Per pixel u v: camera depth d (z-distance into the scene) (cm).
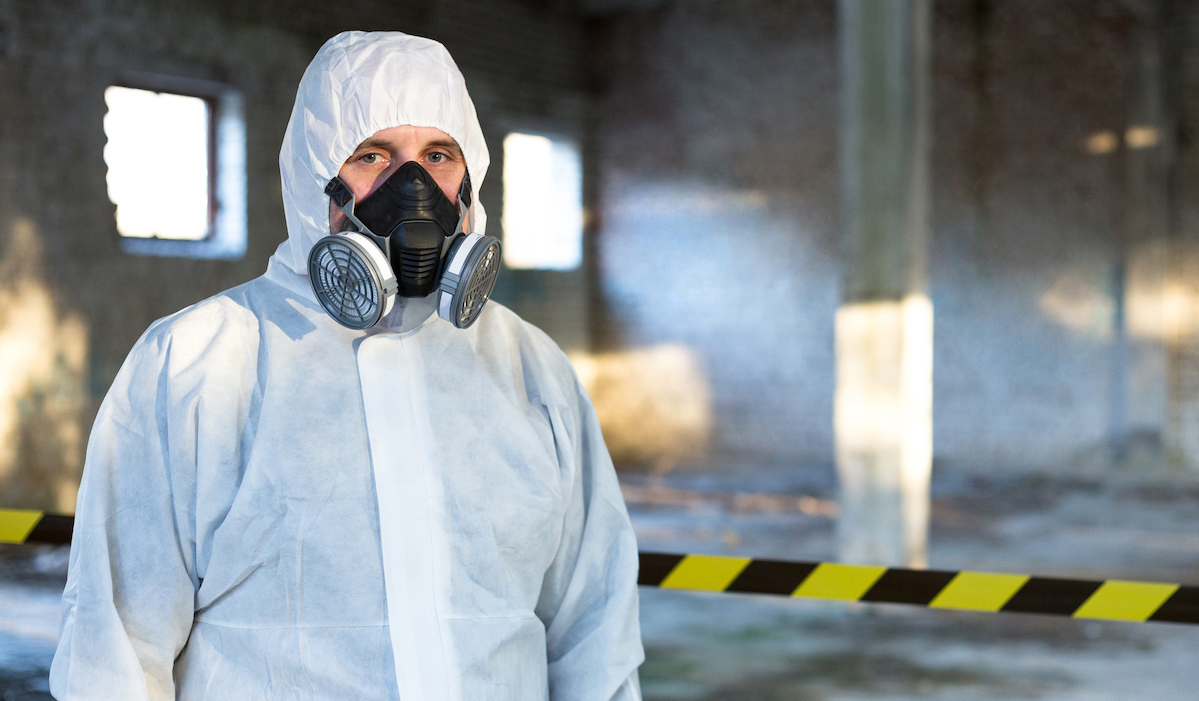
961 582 172
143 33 616
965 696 383
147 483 96
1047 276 843
